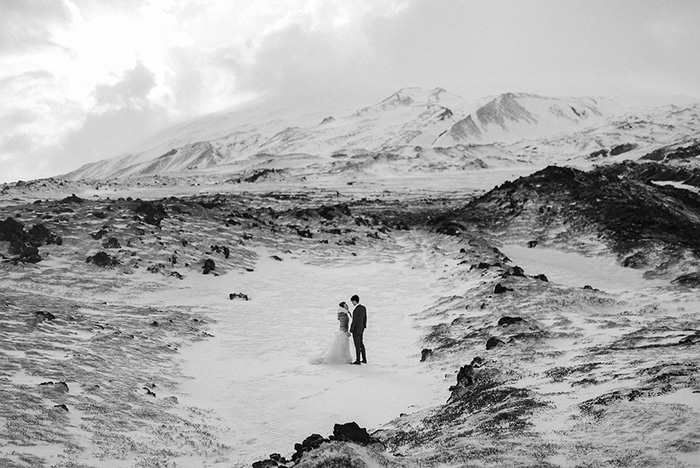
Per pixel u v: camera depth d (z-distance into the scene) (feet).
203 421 39.09
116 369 46.83
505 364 43.78
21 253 86.58
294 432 37.58
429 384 46.42
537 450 24.48
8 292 71.31
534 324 58.44
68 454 28.78
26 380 39.11
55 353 48.11
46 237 92.58
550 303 67.87
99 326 60.49
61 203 121.70
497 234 136.05
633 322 57.41
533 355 46.06
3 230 91.45
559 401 31.30
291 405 43.32
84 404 36.32
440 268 101.86
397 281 95.61
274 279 94.94
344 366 54.08
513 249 126.72
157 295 80.23
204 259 98.17
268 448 34.88
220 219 125.39
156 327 63.77
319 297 85.10
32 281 77.41
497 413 31.35
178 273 89.15
